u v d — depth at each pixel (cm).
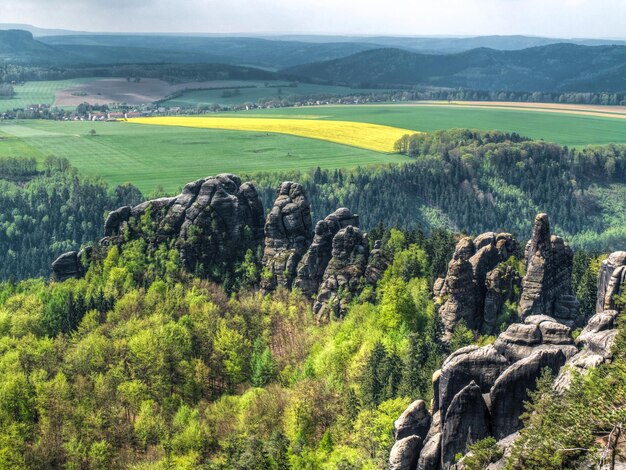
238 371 11419
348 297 12712
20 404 10212
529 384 5847
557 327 6469
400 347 10106
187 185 15600
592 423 4753
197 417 10269
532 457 4797
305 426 9312
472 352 6247
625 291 7306
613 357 5728
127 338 11838
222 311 13212
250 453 8331
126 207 15938
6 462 9106
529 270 10644
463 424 5778
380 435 8056
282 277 14050
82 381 10775
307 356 11688
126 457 9594
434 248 13788
